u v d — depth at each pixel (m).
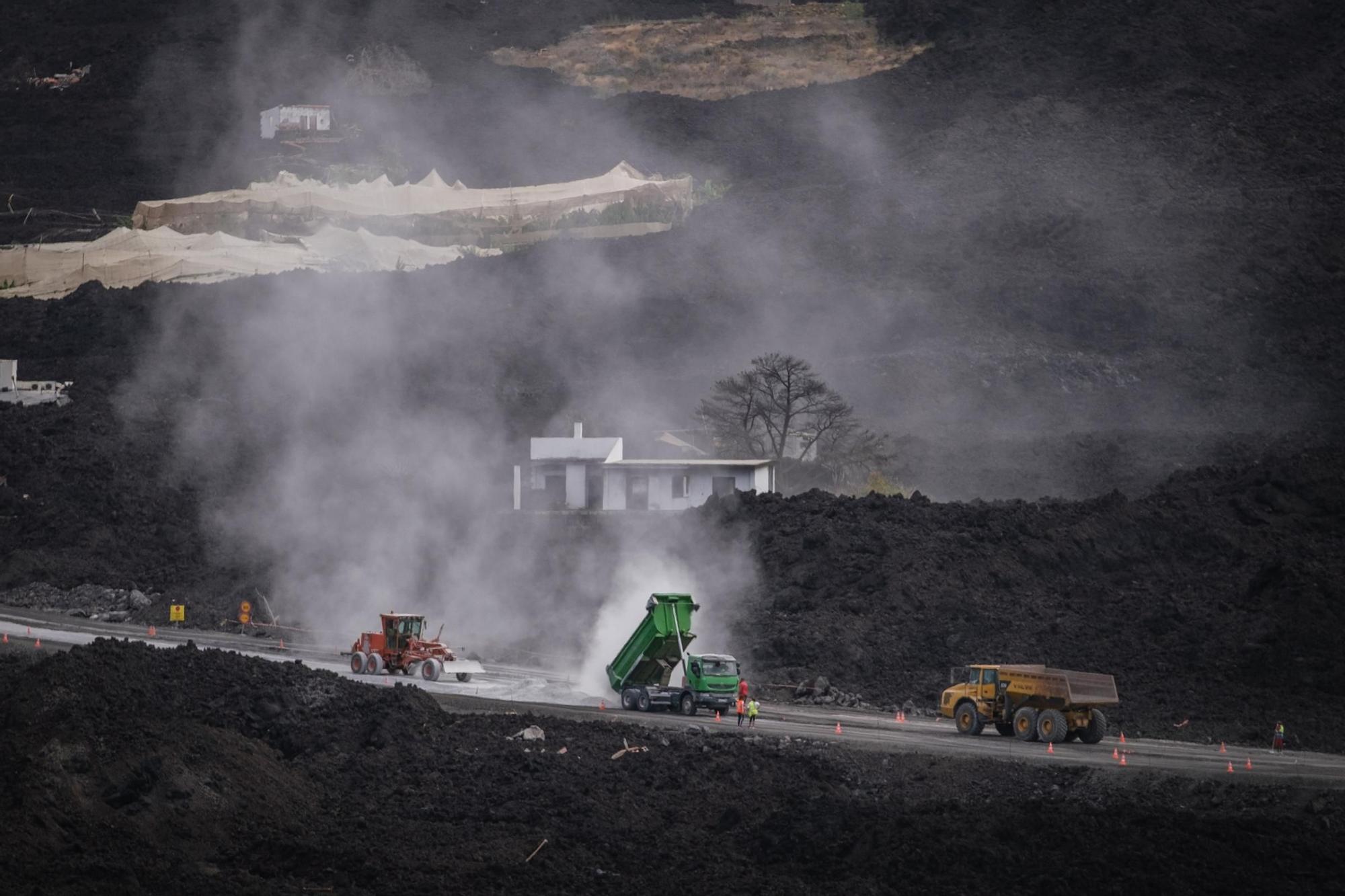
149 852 147.38
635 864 149.62
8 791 150.88
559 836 155.12
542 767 175.25
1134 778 173.38
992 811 159.12
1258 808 164.00
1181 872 142.12
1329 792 165.38
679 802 167.62
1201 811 164.50
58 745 156.88
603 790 169.25
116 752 158.75
